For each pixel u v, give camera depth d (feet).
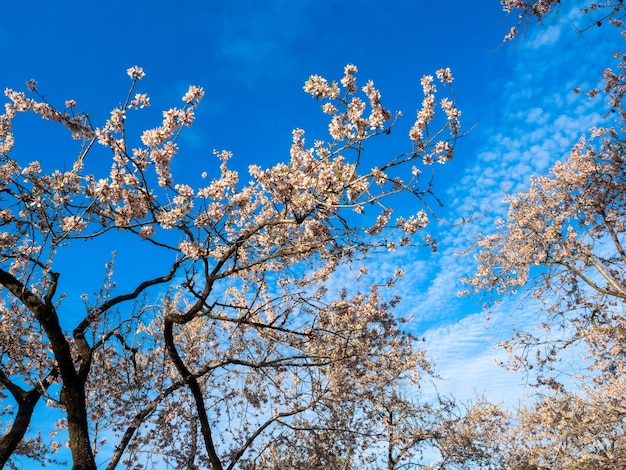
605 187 38.42
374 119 17.90
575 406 40.42
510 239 42.39
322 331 26.32
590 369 41.96
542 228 41.22
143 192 17.90
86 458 19.04
